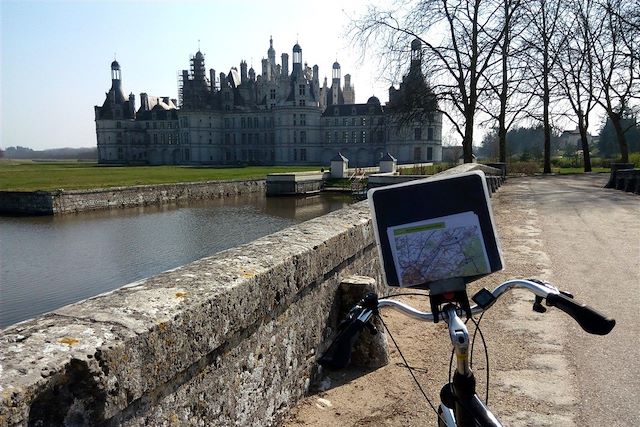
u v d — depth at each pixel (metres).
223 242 28.80
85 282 20.09
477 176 1.97
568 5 31.11
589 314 1.72
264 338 3.05
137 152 133.75
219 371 2.57
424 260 1.97
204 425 2.45
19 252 25.25
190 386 2.33
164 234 30.95
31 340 1.77
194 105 119.75
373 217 2.03
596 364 4.24
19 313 16.28
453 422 2.03
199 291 2.46
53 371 1.59
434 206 1.99
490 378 4.03
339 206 45.62
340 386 3.85
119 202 41.34
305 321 3.65
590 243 9.35
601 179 29.62
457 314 1.94
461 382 1.88
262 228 33.72
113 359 1.80
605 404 3.60
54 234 30.16
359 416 3.42
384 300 1.99
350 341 1.82
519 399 3.69
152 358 2.00
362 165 109.81
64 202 37.12
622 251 8.59
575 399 3.67
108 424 1.83
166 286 2.50
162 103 140.75
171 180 52.19
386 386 3.85
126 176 58.38
